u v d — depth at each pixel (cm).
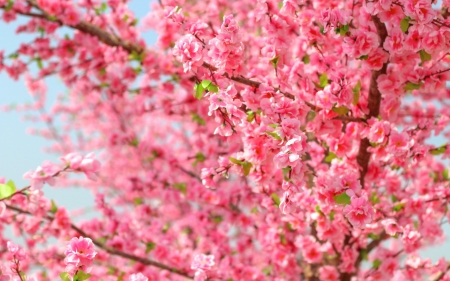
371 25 335
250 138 297
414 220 463
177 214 738
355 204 276
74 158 244
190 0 556
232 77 308
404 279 466
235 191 534
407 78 342
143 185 620
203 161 584
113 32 542
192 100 571
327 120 347
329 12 306
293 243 497
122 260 550
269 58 330
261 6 335
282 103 292
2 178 310
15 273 299
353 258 450
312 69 384
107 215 506
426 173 483
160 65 509
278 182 440
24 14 522
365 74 403
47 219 452
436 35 301
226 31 283
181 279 545
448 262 447
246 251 584
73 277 258
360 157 388
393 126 353
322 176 321
